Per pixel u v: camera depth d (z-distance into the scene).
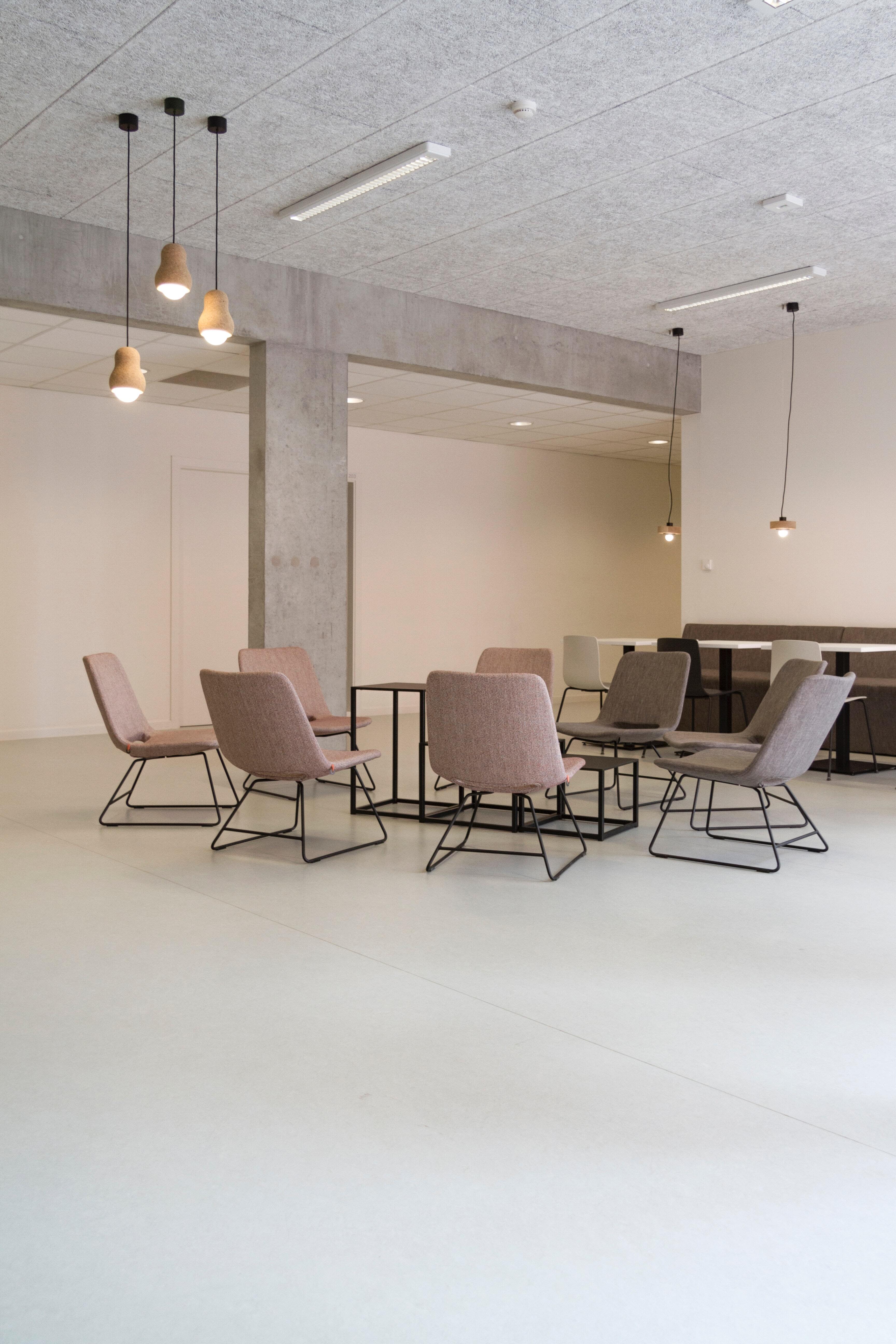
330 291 7.52
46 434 9.62
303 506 7.41
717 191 6.02
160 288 4.70
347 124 5.14
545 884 4.56
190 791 6.88
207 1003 3.19
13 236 6.18
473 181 5.84
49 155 5.45
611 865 4.90
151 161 5.54
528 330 8.71
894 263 7.34
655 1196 2.14
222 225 6.49
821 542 9.25
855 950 3.68
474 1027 3.00
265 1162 2.28
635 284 7.79
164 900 4.32
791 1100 2.56
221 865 4.92
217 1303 1.81
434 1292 1.84
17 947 3.72
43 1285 1.86
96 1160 2.29
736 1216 2.07
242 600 10.95
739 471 9.84
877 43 4.41
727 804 6.51
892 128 5.22
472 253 7.05
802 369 9.33
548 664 6.69
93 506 9.93
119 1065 2.76
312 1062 2.78
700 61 4.56
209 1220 2.06
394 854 5.12
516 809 5.61
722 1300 1.81
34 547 9.62
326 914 4.12
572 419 11.03
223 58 4.50
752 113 5.05
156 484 10.30
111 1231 2.03
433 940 3.79
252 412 7.36
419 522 12.24
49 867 4.88
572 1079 2.67
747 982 3.36
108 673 5.95
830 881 4.61
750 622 9.81
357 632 11.77
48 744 9.26
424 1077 2.68
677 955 3.62
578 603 13.82
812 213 6.38
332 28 4.27
